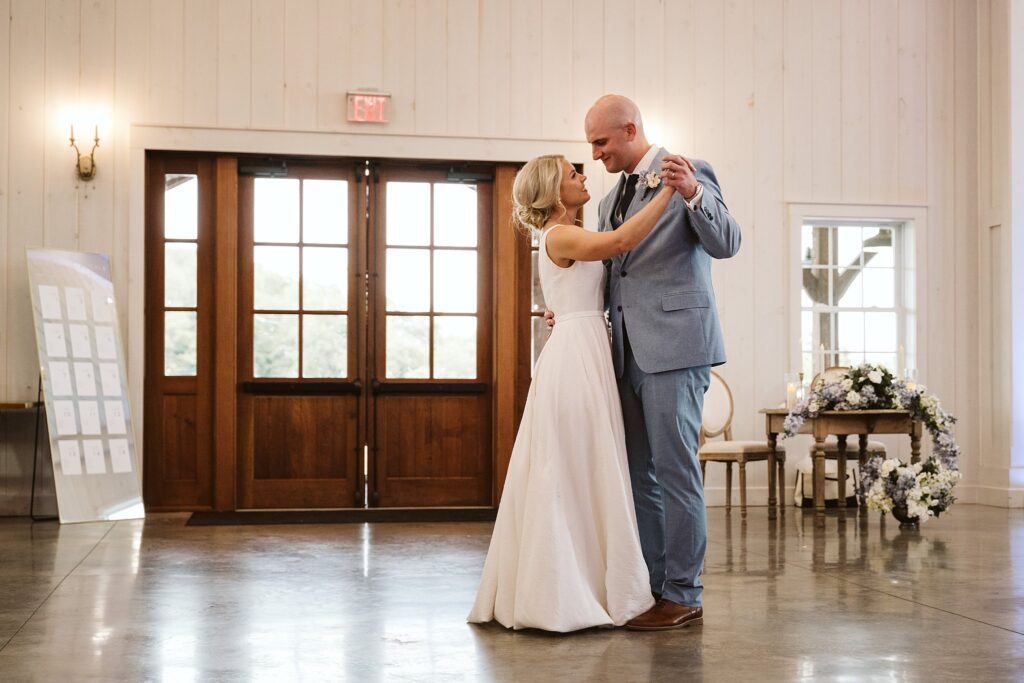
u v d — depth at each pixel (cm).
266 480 756
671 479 344
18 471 715
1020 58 806
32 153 723
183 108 741
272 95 750
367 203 773
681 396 340
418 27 768
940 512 646
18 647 321
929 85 834
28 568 485
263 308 761
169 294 747
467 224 786
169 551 543
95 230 728
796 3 819
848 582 438
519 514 347
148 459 740
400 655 306
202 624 355
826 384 700
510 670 287
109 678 283
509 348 773
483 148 772
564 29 785
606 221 370
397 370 775
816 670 287
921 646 317
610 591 341
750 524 666
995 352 816
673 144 798
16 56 723
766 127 812
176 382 745
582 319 353
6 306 715
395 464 771
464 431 779
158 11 741
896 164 829
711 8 806
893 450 816
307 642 326
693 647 314
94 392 696
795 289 809
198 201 752
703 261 349
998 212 814
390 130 762
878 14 830
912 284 834
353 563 500
